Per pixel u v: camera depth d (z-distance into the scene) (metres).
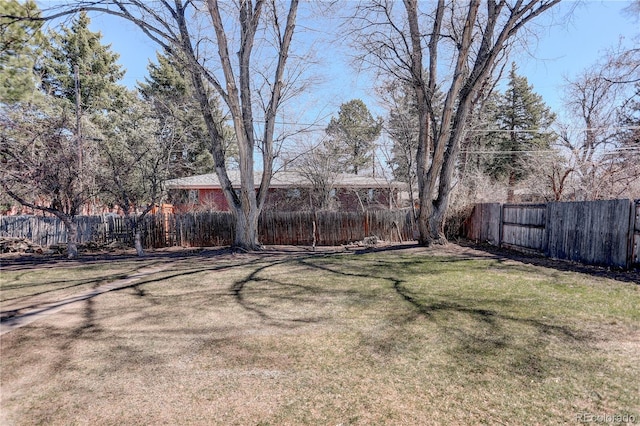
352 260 9.07
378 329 3.87
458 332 3.71
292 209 20.88
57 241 13.55
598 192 11.30
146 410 2.39
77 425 2.24
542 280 6.25
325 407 2.38
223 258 10.05
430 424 2.16
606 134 13.62
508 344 3.37
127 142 12.03
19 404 2.51
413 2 10.75
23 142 9.66
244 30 10.90
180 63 10.46
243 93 11.17
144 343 3.61
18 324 4.31
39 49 6.96
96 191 11.46
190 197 19.83
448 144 11.05
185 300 5.32
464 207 14.25
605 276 6.45
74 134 10.84
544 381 2.65
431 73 11.11
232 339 3.67
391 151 16.83
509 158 25.03
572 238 8.19
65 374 2.95
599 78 12.11
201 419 2.27
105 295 5.75
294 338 3.66
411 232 13.92
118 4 8.83
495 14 9.66
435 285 5.95
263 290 5.86
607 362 2.96
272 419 2.25
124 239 13.05
